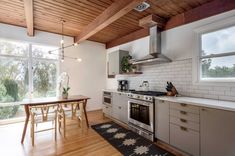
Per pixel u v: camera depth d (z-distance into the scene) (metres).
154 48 3.50
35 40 4.29
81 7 2.95
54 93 4.72
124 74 4.63
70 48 4.97
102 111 5.00
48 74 4.62
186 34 3.07
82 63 5.24
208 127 2.00
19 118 4.04
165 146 2.68
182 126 2.34
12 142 2.77
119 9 2.58
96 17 3.41
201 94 2.79
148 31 4.02
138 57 4.34
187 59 3.06
